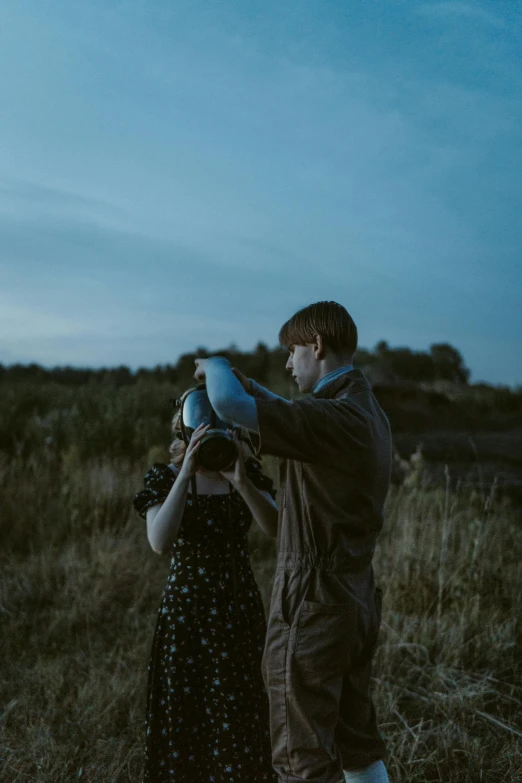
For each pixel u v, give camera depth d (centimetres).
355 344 218
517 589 430
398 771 276
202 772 234
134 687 341
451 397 1382
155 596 464
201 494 247
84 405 990
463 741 293
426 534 508
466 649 368
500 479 784
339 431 191
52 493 645
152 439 838
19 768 279
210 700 234
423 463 783
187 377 1745
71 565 485
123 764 281
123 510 597
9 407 977
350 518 197
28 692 340
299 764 197
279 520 210
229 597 243
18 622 414
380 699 327
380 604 217
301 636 196
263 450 189
